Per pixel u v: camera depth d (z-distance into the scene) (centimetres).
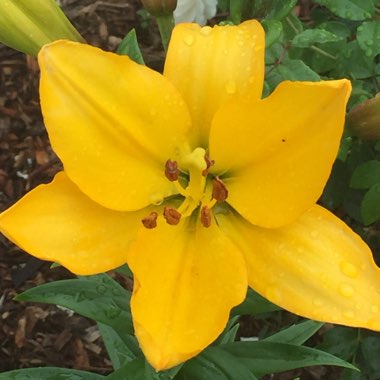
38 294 23
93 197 18
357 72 37
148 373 22
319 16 46
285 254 19
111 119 18
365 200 35
